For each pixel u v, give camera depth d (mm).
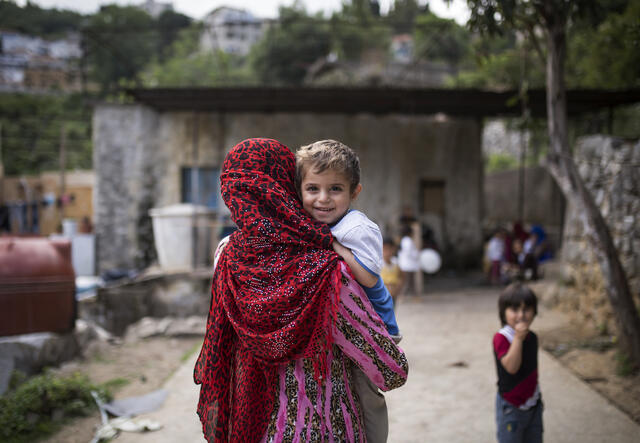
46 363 5238
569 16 4973
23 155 28422
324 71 27156
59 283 5324
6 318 5074
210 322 1681
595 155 6562
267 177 1619
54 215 19703
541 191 18797
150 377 5289
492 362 5410
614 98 10234
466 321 7461
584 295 6746
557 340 6016
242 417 1597
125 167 12188
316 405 1587
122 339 7098
